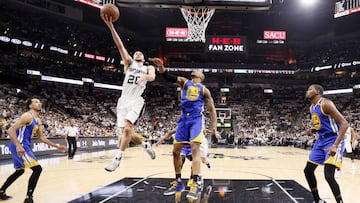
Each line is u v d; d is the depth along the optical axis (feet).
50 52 95.14
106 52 106.42
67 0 93.40
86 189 20.21
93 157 43.55
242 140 92.17
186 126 15.31
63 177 25.43
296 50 116.57
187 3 26.63
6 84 81.41
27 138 16.38
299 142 80.69
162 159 42.29
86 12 101.96
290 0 93.45
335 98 111.14
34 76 89.92
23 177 25.11
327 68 105.70
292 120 105.81
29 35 88.22
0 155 37.55
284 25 113.60
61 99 90.99
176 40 97.19
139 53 15.42
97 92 106.22
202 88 15.21
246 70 109.29
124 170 30.25
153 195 18.15
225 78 119.55
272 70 109.50
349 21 107.45
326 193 20.22
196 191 13.92
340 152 15.02
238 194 18.88
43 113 72.84
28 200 16.05
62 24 99.76
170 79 15.20
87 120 86.79
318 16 106.32
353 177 28.43
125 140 14.55
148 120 102.47
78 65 105.70
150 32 114.93
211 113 15.33
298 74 113.29
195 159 14.42
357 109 98.63
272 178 26.04
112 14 14.25
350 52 103.81
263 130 99.76
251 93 117.29
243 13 101.96
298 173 29.58
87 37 104.78
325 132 15.31
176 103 110.42
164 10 102.68
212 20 102.17
